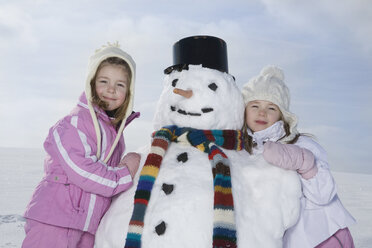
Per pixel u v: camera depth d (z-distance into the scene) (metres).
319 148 2.21
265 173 1.90
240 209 1.75
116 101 2.21
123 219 1.82
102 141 2.11
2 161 19.47
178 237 1.63
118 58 2.22
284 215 1.82
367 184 19.59
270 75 2.41
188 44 2.19
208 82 2.04
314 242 2.07
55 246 1.95
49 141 2.14
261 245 1.70
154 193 1.82
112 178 1.92
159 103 2.23
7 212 7.05
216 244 1.59
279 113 2.36
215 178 1.78
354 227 7.64
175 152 1.98
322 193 2.01
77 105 2.17
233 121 2.13
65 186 2.02
